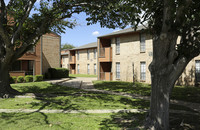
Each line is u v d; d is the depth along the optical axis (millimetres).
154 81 4352
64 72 23859
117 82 18078
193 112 6426
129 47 18875
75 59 36812
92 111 6406
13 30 9062
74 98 9055
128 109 6766
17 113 5949
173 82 4281
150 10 4609
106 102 8148
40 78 18922
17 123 4816
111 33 21188
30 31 9727
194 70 14125
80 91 11781
